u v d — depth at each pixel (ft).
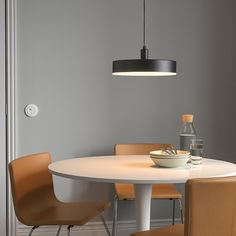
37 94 12.28
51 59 12.30
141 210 8.93
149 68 8.55
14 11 12.01
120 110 12.69
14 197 8.70
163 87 12.88
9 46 12.01
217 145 13.20
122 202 12.77
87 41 12.44
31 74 12.23
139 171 8.17
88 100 12.53
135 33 12.64
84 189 12.65
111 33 12.53
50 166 8.73
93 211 9.39
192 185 6.44
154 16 12.71
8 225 12.15
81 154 12.55
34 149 12.34
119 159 9.82
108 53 12.55
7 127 12.10
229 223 6.70
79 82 12.46
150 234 7.65
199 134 13.10
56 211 9.46
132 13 12.61
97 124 12.59
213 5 13.00
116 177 7.54
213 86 13.11
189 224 6.52
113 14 12.52
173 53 12.86
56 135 12.42
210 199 6.52
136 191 8.98
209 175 7.75
